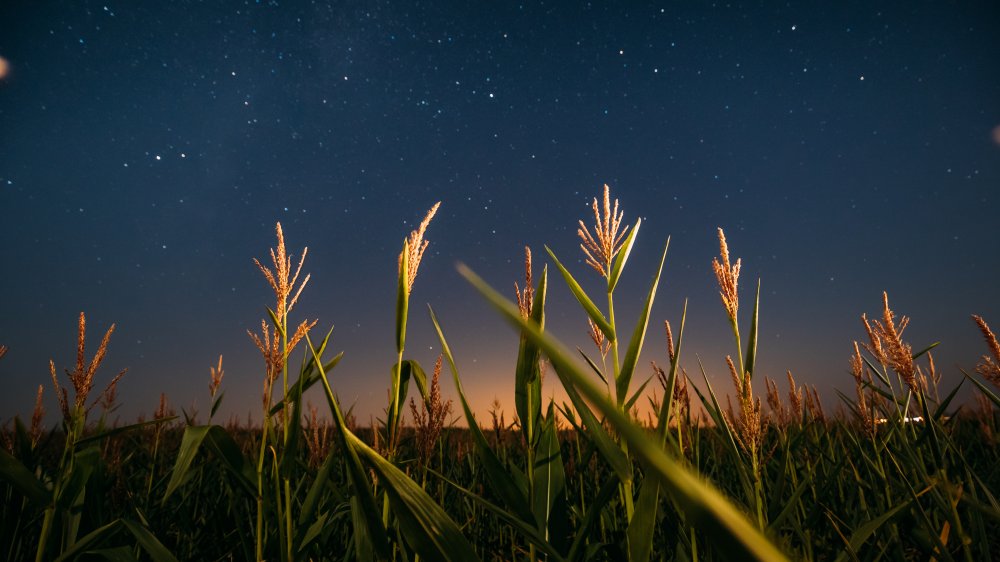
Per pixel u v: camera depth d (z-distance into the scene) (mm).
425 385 2492
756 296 1975
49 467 3123
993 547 2635
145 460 4762
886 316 1906
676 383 2453
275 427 2461
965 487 2584
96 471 2680
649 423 2988
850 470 3369
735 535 362
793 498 1963
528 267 2086
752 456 1927
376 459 1466
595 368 2094
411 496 1440
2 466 2059
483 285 461
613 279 1912
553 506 2025
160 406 4402
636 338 1757
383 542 1549
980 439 3855
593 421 1777
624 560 2209
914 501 2070
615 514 2867
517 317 425
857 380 2705
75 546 2076
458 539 1413
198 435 2100
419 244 1983
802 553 2650
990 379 1678
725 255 1987
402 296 1953
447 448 4031
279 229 2139
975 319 1671
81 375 2215
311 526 2275
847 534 2746
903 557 2279
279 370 2127
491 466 1871
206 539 3512
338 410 1533
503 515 1731
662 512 2660
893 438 2945
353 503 2191
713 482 3027
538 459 2080
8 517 2551
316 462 3246
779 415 3121
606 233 1949
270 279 2105
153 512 3484
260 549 2062
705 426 3289
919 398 1926
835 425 3635
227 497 3553
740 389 1934
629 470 1745
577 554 1962
